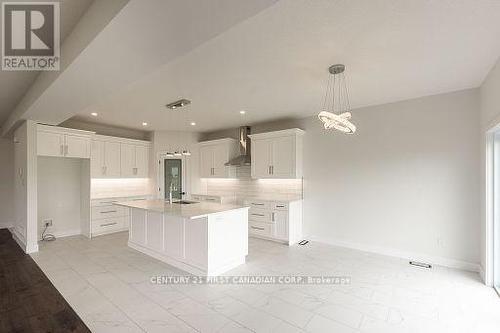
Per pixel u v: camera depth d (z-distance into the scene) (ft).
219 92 12.04
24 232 14.65
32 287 9.91
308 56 8.45
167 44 6.23
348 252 14.21
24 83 10.94
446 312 8.19
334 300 8.96
